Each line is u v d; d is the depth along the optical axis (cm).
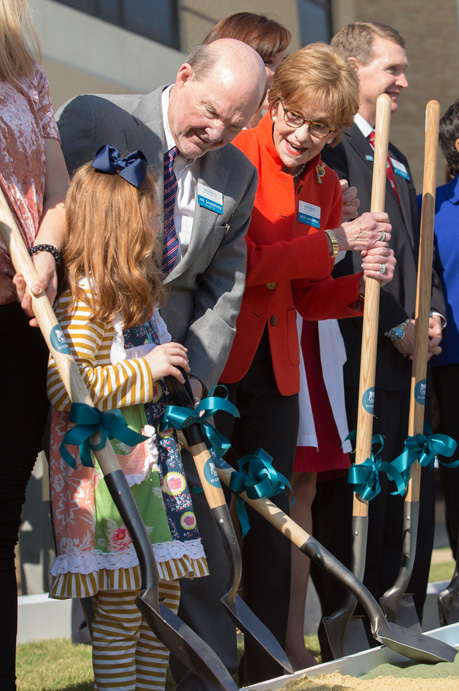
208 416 222
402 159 372
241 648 376
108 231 211
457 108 402
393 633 239
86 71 646
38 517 485
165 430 220
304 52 280
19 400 209
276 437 287
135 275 210
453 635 272
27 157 214
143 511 208
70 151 249
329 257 284
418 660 242
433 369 384
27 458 211
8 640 197
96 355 212
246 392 288
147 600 186
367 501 275
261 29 319
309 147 285
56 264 210
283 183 294
